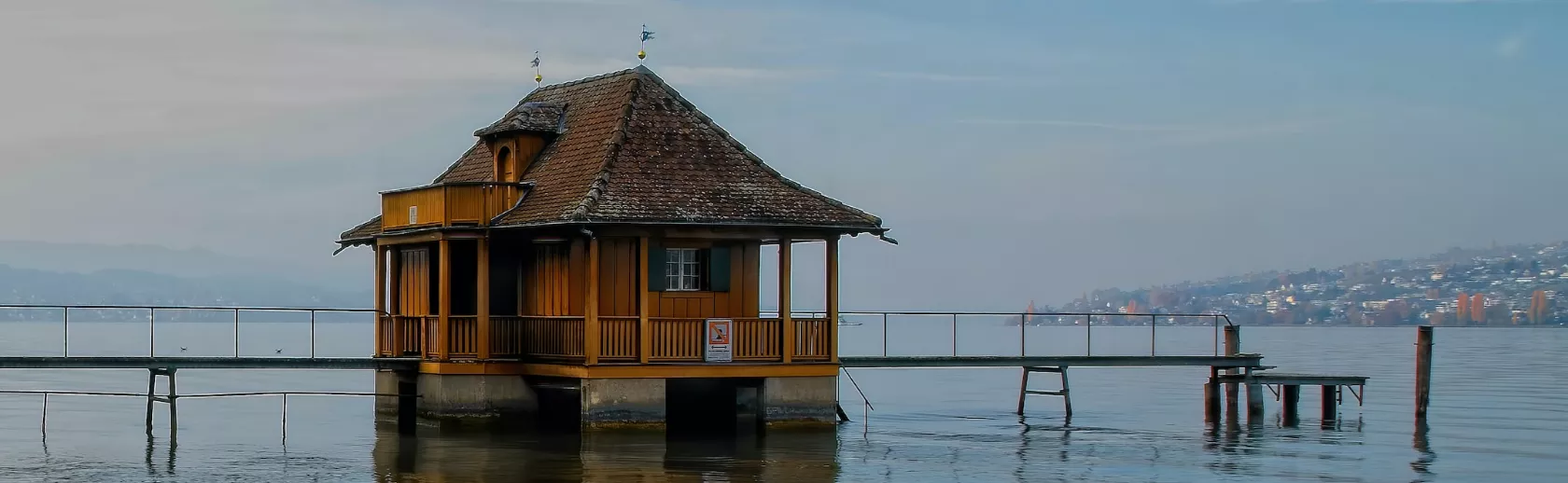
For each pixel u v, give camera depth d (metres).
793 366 35.44
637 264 35.88
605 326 34.09
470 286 37.16
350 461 31.81
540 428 36.34
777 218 34.94
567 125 38.75
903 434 38.75
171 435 35.44
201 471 30.34
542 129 38.22
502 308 37.38
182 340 152.38
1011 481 29.75
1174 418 45.78
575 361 34.41
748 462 31.05
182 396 35.25
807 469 30.50
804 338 35.69
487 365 35.72
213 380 71.06
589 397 33.88
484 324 35.81
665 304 35.88
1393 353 122.75
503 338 36.25
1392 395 59.53
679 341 34.59
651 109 37.34
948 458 33.12
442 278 35.75
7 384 65.44
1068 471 31.39
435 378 35.72
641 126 36.72
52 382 66.81
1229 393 44.81
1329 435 40.06
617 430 34.22
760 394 35.41
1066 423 43.19
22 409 48.03
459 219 35.66
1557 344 158.38
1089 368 89.06
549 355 35.41
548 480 28.72
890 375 79.56
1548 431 42.53
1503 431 42.34
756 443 33.81
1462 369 88.00
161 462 31.75
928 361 40.56
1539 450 37.19
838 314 36.25
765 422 35.22
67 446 35.38
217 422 42.41
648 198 34.62
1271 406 51.88
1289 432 40.72
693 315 36.12
